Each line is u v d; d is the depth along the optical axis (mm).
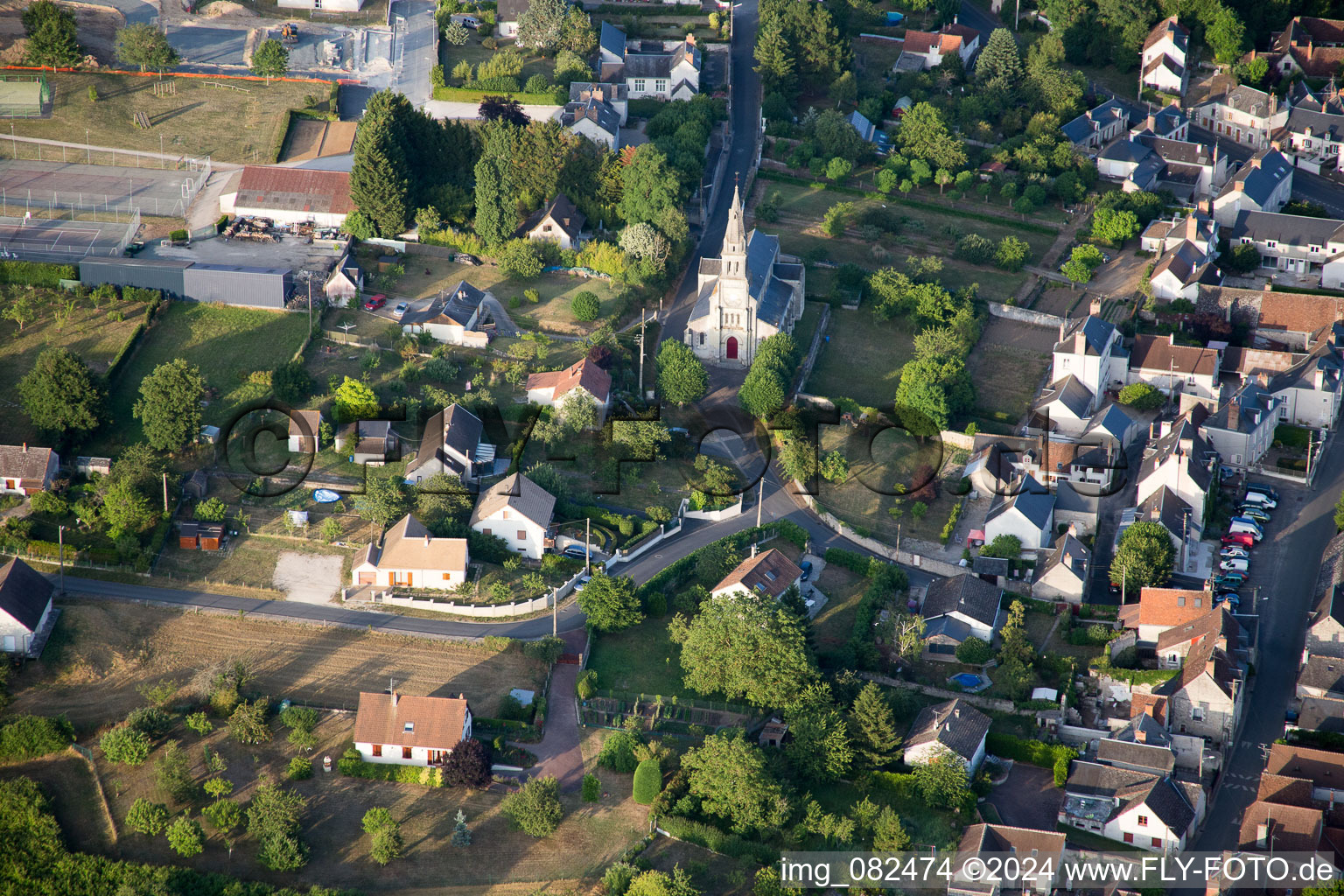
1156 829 167125
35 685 181125
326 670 187250
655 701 186750
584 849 165875
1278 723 188750
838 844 165500
